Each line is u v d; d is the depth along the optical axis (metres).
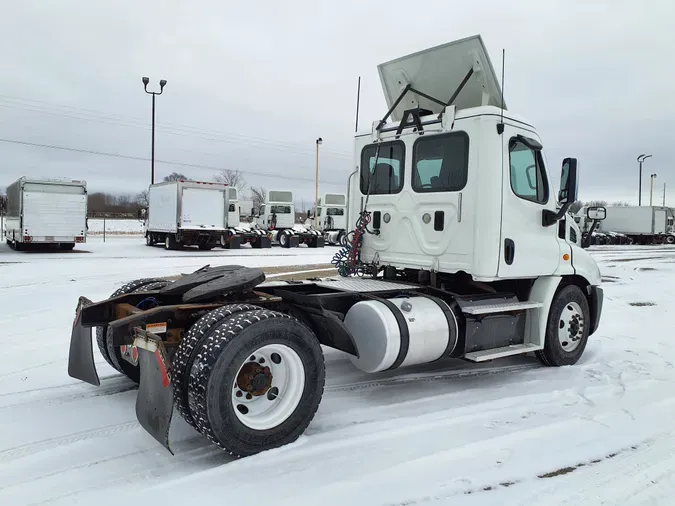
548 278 5.46
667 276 15.82
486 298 5.20
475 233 4.79
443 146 5.10
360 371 5.43
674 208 43.56
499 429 3.97
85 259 17.11
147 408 3.40
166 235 23.48
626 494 3.07
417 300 4.73
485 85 5.20
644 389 4.96
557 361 5.65
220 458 3.47
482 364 5.80
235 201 27.67
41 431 3.81
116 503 2.88
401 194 5.45
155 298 4.57
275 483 3.11
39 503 2.87
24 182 19.14
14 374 5.09
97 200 76.19
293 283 5.06
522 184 5.16
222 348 3.25
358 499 2.96
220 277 4.25
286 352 3.60
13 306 8.73
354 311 4.50
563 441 3.77
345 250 5.99
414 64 5.73
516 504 2.94
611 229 44.22
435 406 4.46
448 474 3.26
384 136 5.68
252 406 3.57
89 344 4.39
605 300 10.80
